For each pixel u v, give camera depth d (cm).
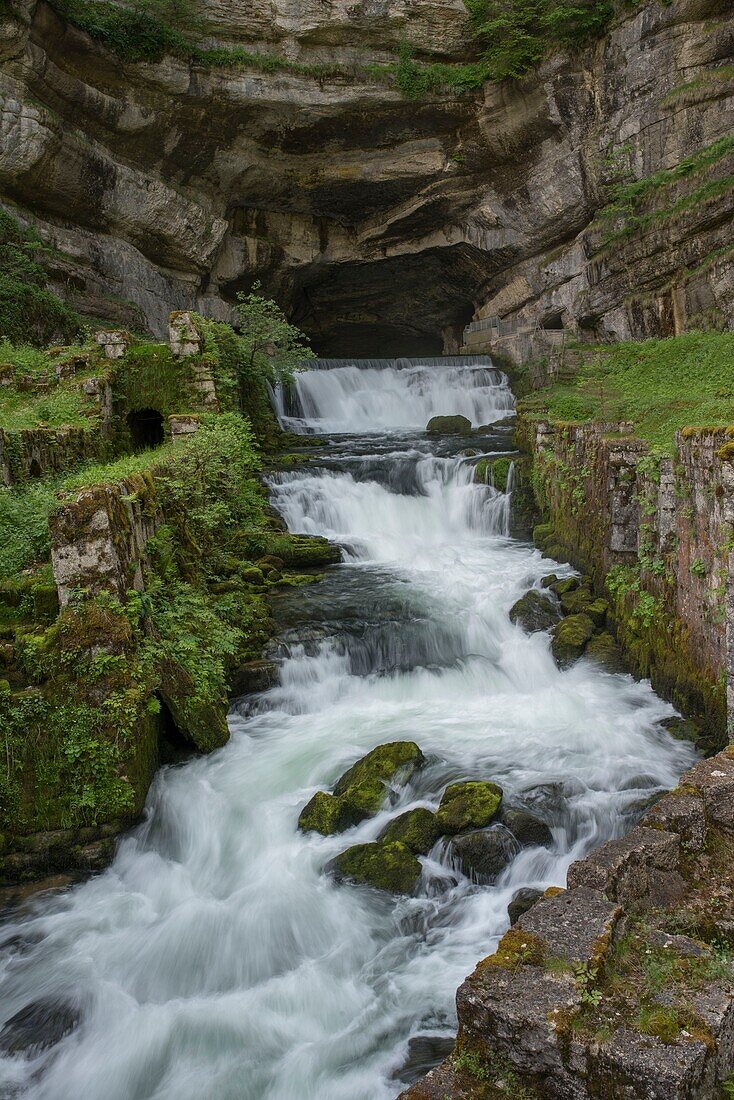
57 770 769
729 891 460
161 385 1620
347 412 2453
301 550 1395
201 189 2747
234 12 2484
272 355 2388
